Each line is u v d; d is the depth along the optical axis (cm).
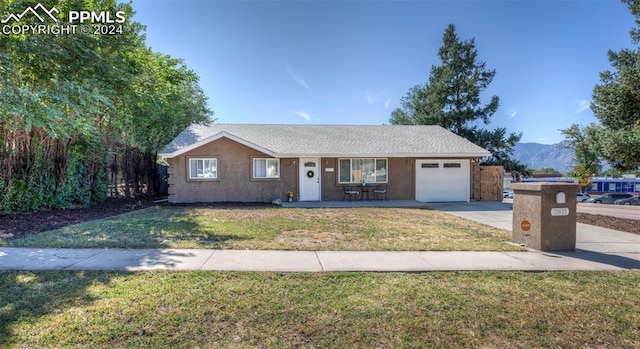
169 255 542
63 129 893
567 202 609
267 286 404
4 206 905
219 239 667
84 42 995
